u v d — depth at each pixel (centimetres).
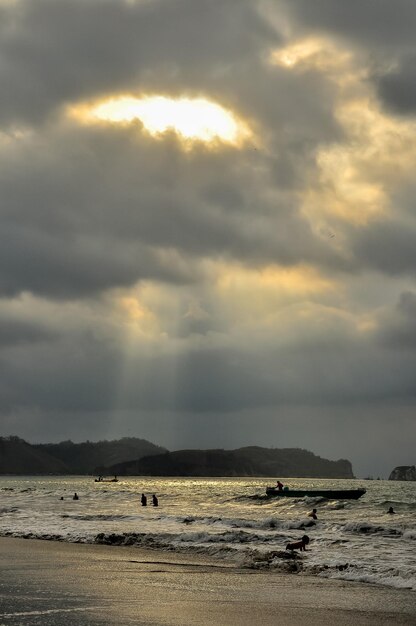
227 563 2659
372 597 1966
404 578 2281
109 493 12144
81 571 2361
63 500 9069
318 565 2600
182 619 1573
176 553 2970
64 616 1548
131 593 1911
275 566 2548
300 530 4278
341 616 1681
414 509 7006
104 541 3375
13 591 1895
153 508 7138
